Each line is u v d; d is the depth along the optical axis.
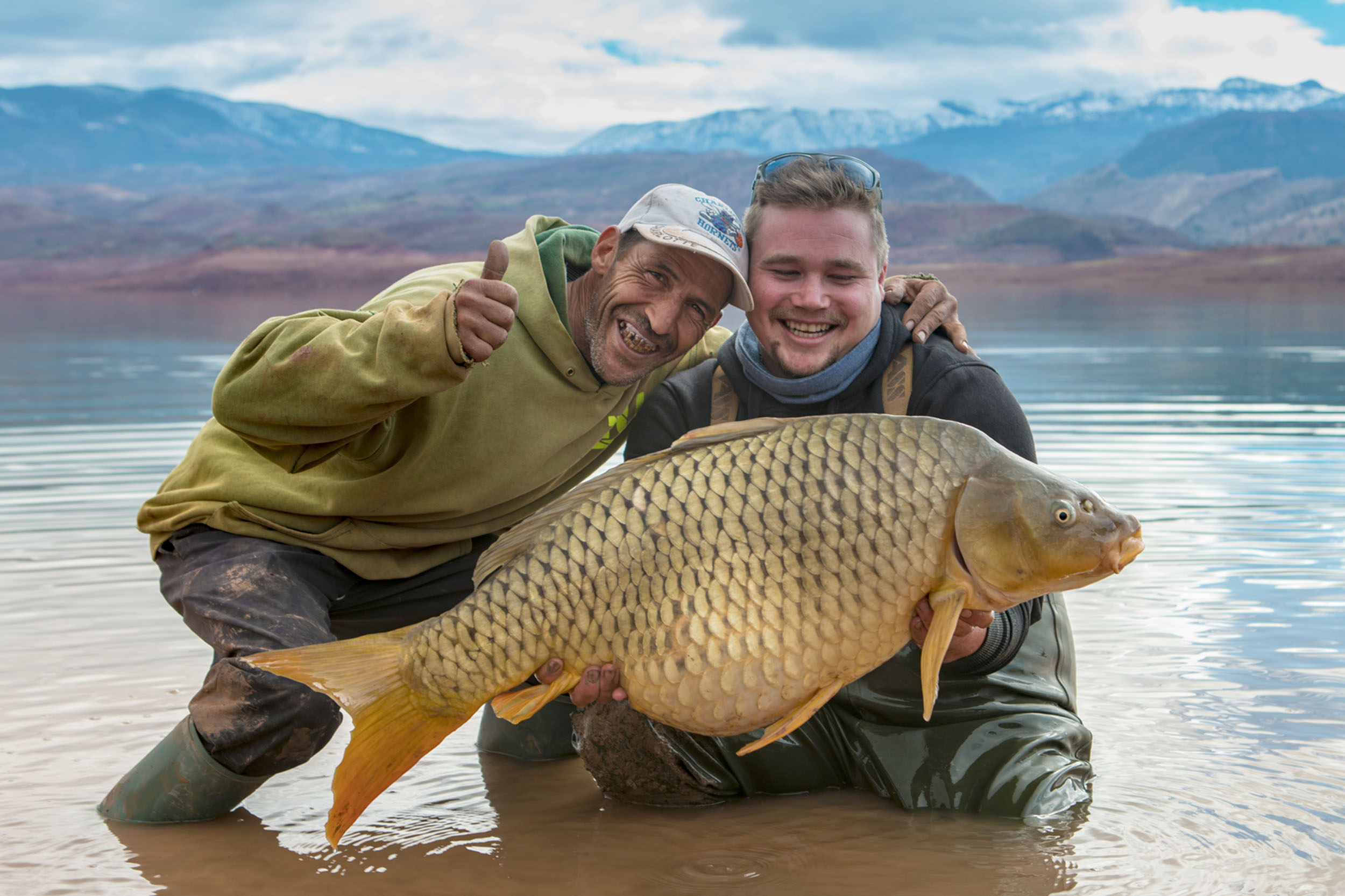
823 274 3.04
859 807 2.99
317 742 2.88
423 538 3.28
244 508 3.14
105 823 2.87
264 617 2.92
